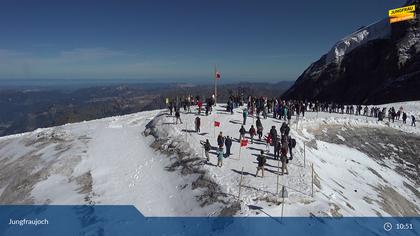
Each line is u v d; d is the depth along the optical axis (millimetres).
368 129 44906
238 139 32281
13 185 29125
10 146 41750
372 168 35875
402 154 40781
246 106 46656
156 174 27688
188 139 32156
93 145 35906
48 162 31844
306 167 26219
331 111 55375
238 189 22125
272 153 28688
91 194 24922
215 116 39688
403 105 59812
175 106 39156
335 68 99438
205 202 21672
